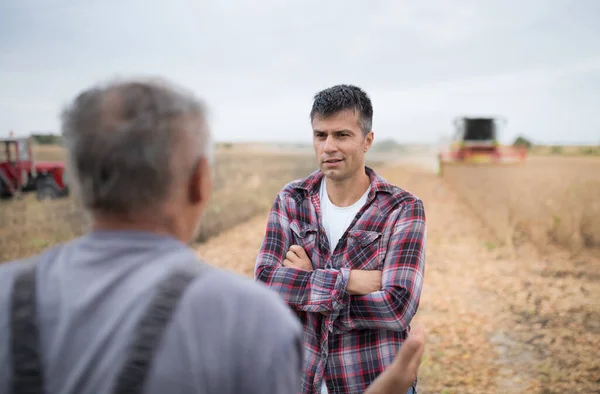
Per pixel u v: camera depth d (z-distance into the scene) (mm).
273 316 861
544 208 10070
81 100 899
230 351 818
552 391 3713
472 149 19953
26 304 857
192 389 777
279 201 2234
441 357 4324
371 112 2129
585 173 16812
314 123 2119
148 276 851
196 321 814
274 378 821
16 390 796
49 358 817
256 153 47469
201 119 954
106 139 847
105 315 822
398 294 1927
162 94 908
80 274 874
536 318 5121
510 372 4031
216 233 9539
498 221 9422
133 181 864
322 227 2137
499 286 6156
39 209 11664
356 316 1930
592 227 8312
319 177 2252
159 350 778
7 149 13656
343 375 1936
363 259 2053
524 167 19875
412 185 16859
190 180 949
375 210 2088
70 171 904
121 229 908
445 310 5422
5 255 8016
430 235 9016
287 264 2096
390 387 1083
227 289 866
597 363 4098
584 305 5445
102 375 776
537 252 7562
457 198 13477
